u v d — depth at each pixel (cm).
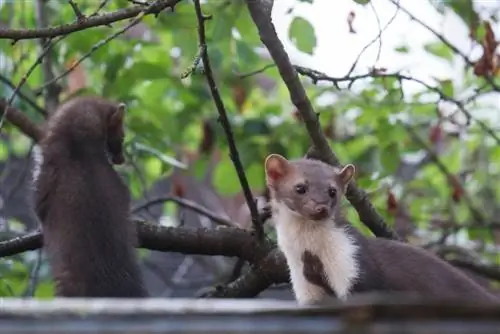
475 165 1889
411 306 498
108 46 1454
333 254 1144
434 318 499
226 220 1402
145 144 1473
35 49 1641
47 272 1418
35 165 1248
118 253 1105
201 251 1206
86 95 1430
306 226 1164
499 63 1325
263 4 1154
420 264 1138
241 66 1616
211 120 1561
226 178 1566
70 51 1491
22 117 1387
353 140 1622
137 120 1502
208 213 1410
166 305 527
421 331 499
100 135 1256
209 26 1423
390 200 1403
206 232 1203
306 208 1154
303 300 1158
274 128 1566
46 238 1160
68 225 1120
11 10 1652
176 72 1664
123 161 1343
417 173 1848
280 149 1538
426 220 1653
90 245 1099
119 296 1081
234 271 1359
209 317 514
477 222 1684
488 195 1942
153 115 1564
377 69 1254
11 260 1352
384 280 1131
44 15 1573
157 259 2198
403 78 1300
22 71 1573
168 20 1424
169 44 1638
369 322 503
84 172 1183
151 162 1633
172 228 1203
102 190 1157
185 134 1705
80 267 1085
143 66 1453
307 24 1318
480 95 1583
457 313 497
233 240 1198
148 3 1079
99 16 1065
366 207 1253
